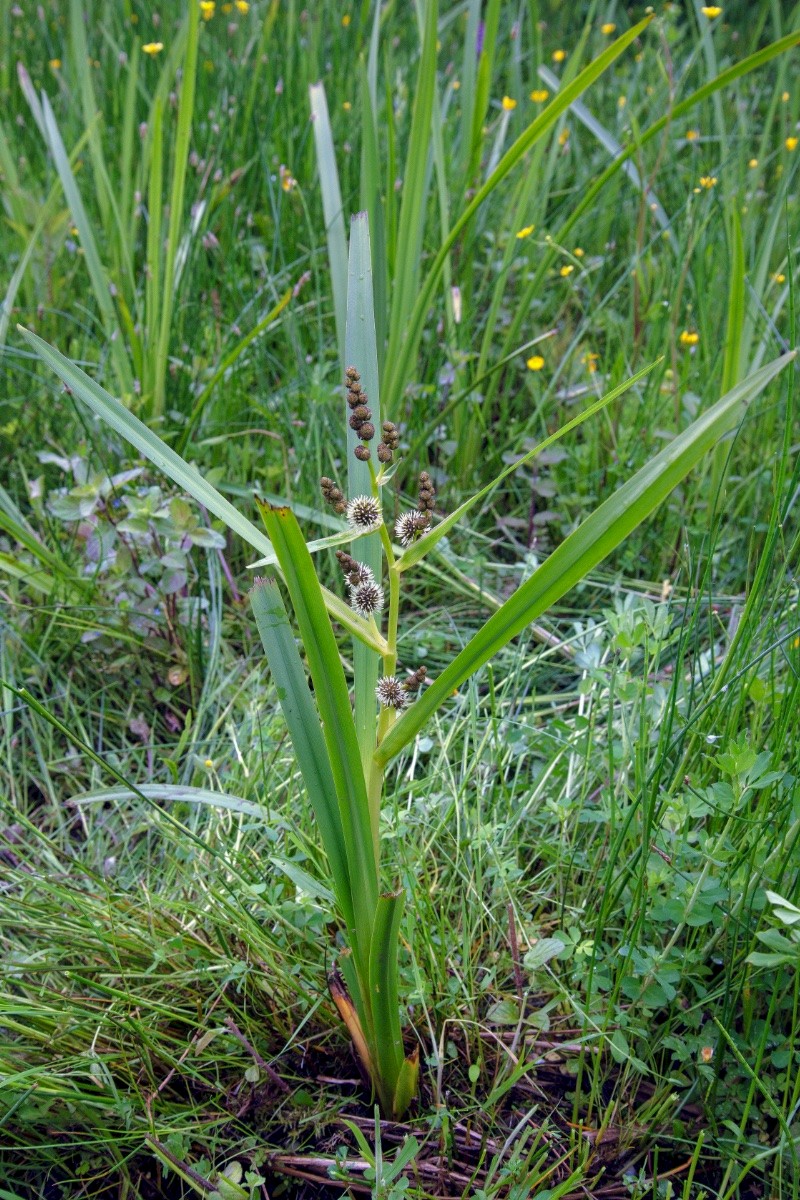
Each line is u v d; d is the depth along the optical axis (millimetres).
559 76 2346
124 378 1310
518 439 1328
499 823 915
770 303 1549
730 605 1149
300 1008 818
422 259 1533
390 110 1320
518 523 1271
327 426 1312
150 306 1291
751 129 2061
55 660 1136
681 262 1339
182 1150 737
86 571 1122
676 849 775
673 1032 795
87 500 1062
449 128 1852
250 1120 782
